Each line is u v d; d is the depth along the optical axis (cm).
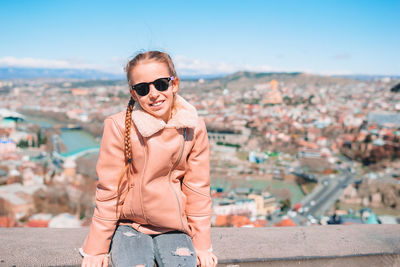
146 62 192
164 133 202
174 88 209
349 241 280
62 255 231
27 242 253
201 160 219
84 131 16550
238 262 239
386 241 283
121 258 203
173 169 212
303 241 277
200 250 225
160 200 208
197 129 213
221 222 3956
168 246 212
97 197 213
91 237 213
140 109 204
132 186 210
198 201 221
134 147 202
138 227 223
